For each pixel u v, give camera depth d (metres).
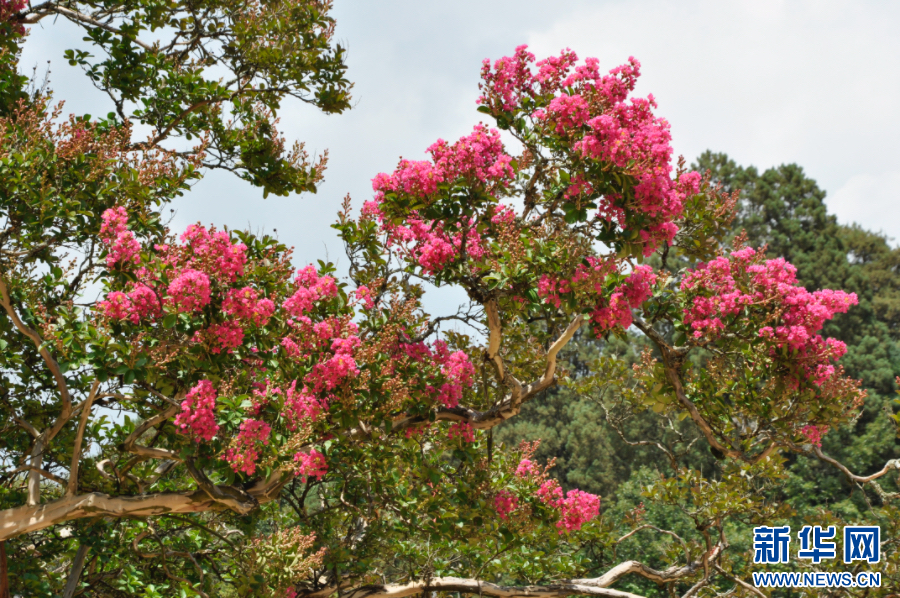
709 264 7.52
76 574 7.19
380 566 9.68
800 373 7.30
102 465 6.98
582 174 6.14
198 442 5.53
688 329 7.55
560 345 7.09
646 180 6.02
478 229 6.94
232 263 5.58
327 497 9.45
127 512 5.93
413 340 7.41
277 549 6.79
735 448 7.77
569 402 32.41
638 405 9.70
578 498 8.38
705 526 9.10
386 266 8.11
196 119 9.55
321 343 6.47
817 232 30.12
